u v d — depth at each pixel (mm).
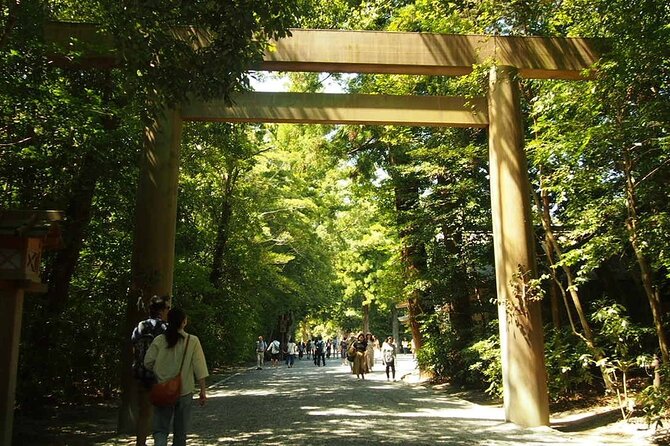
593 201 9789
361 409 11148
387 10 15070
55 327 10094
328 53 9508
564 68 9805
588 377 10352
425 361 17188
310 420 9445
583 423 9305
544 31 11773
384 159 19172
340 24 15211
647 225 8797
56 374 10266
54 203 9641
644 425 8438
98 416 10203
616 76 8172
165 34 6184
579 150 8500
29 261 5879
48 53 8234
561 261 9555
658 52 7551
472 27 10461
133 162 10562
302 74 18312
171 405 5117
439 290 15719
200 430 8414
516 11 9188
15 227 5773
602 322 11312
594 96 8672
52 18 8875
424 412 10805
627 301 12922
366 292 33531
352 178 20188
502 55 9797
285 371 25438
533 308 9375
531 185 11156
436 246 15734
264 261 23219
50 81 7957
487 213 14820
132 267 9055
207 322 18922
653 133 8484
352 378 20656
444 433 8141
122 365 8742
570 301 13438
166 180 9281
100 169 10125
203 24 6160
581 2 8805
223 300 20922
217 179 19766
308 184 27031
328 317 51250
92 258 12766
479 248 15352
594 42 9781
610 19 8195
